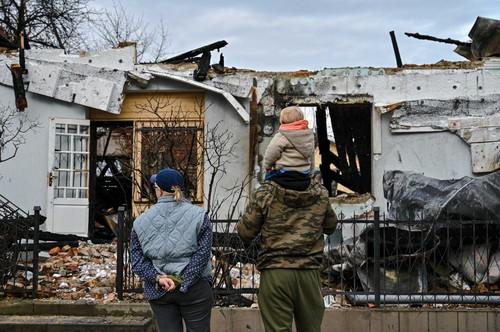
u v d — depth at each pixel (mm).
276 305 5023
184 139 13664
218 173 13469
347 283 8641
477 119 13156
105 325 7359
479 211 8680
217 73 13547
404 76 13398
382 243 8383
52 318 7664
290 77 13586
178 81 13602
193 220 5227
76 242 11922
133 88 13727
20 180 13547
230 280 8156
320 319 5121
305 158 5117
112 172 16938
